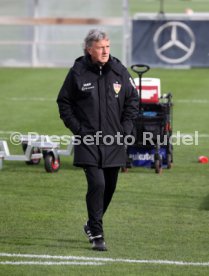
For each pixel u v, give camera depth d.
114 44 87.56
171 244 28.20
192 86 72.69
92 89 26.81
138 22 84.81
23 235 29.28
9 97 66.56
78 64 26.98
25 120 55.59
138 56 85.31
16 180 38.22
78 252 27.22
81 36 87.50
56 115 57.59
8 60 88.00
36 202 34.09
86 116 26.88
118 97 26.98
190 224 30.77
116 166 27.03
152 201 34.28
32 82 75.50
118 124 27.06
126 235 29.25
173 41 84.75
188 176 39.19
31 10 87.12
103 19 87.00
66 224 30.70
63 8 87.25
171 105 40.34
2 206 33.44
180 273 25.14
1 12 87.00
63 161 42.81
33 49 87.75
